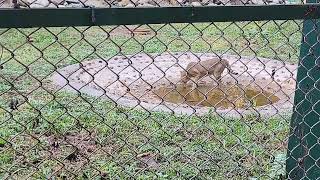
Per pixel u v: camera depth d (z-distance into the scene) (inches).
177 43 369.4
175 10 100.9
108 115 214.1
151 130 198.8
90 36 387.2
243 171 160.1
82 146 179.2
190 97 248.1
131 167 163.6
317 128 134.8
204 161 167.8
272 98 259.4
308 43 128.3
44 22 93.4
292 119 140.3
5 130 187.9
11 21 91.3
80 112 216.4
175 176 159.5
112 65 320.5
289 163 144.1
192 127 201.5
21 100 228.8
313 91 132.7
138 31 398.6
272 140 182.4
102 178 156.7
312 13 110.3
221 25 392.8
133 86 281.3
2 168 154.5
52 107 223.1
